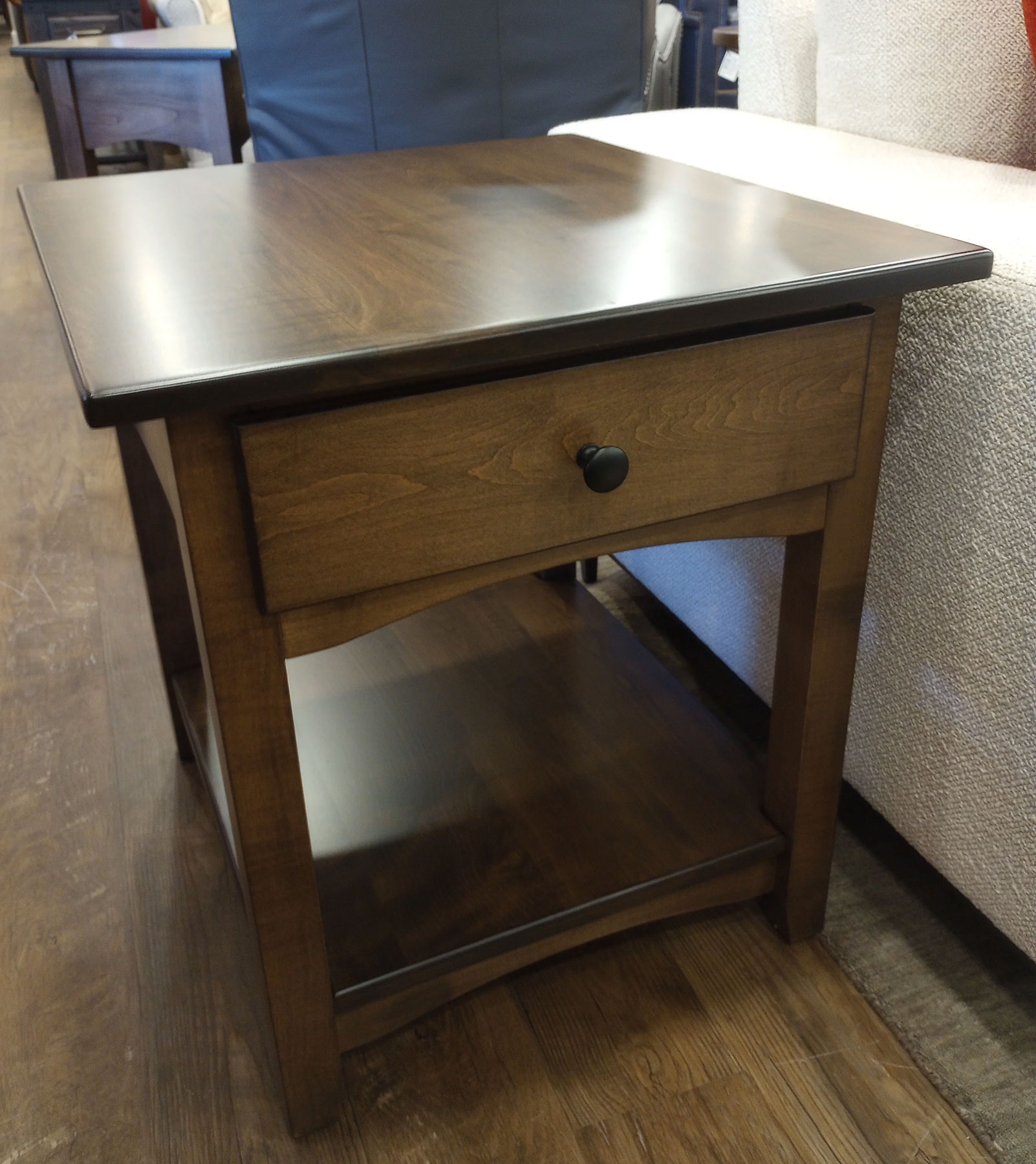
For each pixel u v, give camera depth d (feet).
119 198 2.83
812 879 2.99
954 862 2.87
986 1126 2.56
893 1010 2.87
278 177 3.08
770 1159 2.53
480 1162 2.55
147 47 7.51
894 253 2.17
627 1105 2.67
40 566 5.18
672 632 4.49
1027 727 2.51
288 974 2.36
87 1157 2.59
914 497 2.72
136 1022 2.94
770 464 2.28
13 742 4.02
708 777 3.13
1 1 24.21
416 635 3.86
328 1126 2.64
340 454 1.86
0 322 8.38
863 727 3.11
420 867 2.81
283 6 5.48
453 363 1.79
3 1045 2.88
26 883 3.40
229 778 2.10
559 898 2.69
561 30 5.83
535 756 3.22
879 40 3.75
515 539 2.10
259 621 1.98
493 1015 2.93
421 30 5.60
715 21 9.73
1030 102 3.39
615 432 2.08
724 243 2.27
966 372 2.48
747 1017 2.89
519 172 3.08
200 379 1.65
